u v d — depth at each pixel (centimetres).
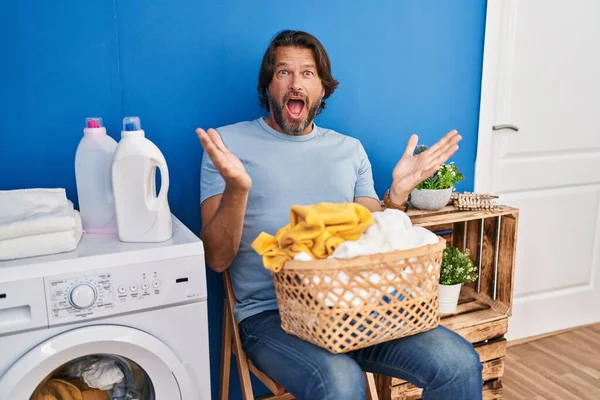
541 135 227
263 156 154
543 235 237
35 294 112
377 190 201
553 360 226
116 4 153
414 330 125
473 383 128
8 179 151
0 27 144
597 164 241
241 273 153
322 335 118
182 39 162
